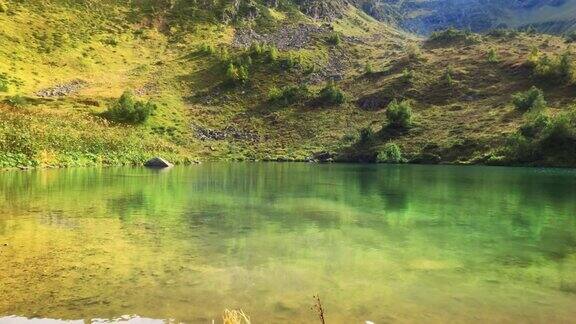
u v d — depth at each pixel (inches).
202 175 1423.5
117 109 2571.4
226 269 397.7
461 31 4874.5
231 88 3592.5
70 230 541.0
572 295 347.3
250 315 301.3
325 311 309.7
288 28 5226.4
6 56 3048.7
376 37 5861.2
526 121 2561.5
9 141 1421.0
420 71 3737.7
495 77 3437.5
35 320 287.6
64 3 4347.9
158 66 3833.7
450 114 2989.7
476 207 784.9
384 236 540.7
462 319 301.7
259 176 1427.2
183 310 307.6
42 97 2596.0
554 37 4648.1
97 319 290.8
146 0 5098.4
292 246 484.1
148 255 437.7
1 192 855.7
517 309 319.3
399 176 1507.1
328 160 2568.9
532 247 492.4
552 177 1508.4
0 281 354.3
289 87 3518.7
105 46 3924.7
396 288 356.8
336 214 692.1
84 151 1707.7
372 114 3198.8
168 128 2746.1
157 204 765.3
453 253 463.2
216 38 4680.1
